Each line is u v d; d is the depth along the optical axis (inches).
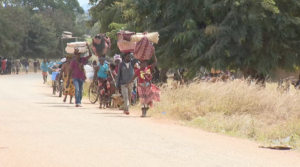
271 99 2133.4
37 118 1672.0
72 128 1448.1
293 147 1327.5
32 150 1079.6
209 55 3038.9
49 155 1031.6
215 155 1114.7
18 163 944.9
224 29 3019.2
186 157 1071.6
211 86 2276.1
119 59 2234.3
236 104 2049.7
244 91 2171.5
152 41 1934.1
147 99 1877.5
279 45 3159.5
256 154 1171.3
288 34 3115.2
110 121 1673.2
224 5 3083.2
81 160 992.9
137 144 1212.5
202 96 2159.2
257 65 3186.5
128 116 1887.3
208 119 1781.5
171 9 3243.1
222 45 3036.4
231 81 2331.4
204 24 3356.3
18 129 1390.3
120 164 968.9
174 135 1402.6
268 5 2888.8
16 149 1083.3
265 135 1582.2
